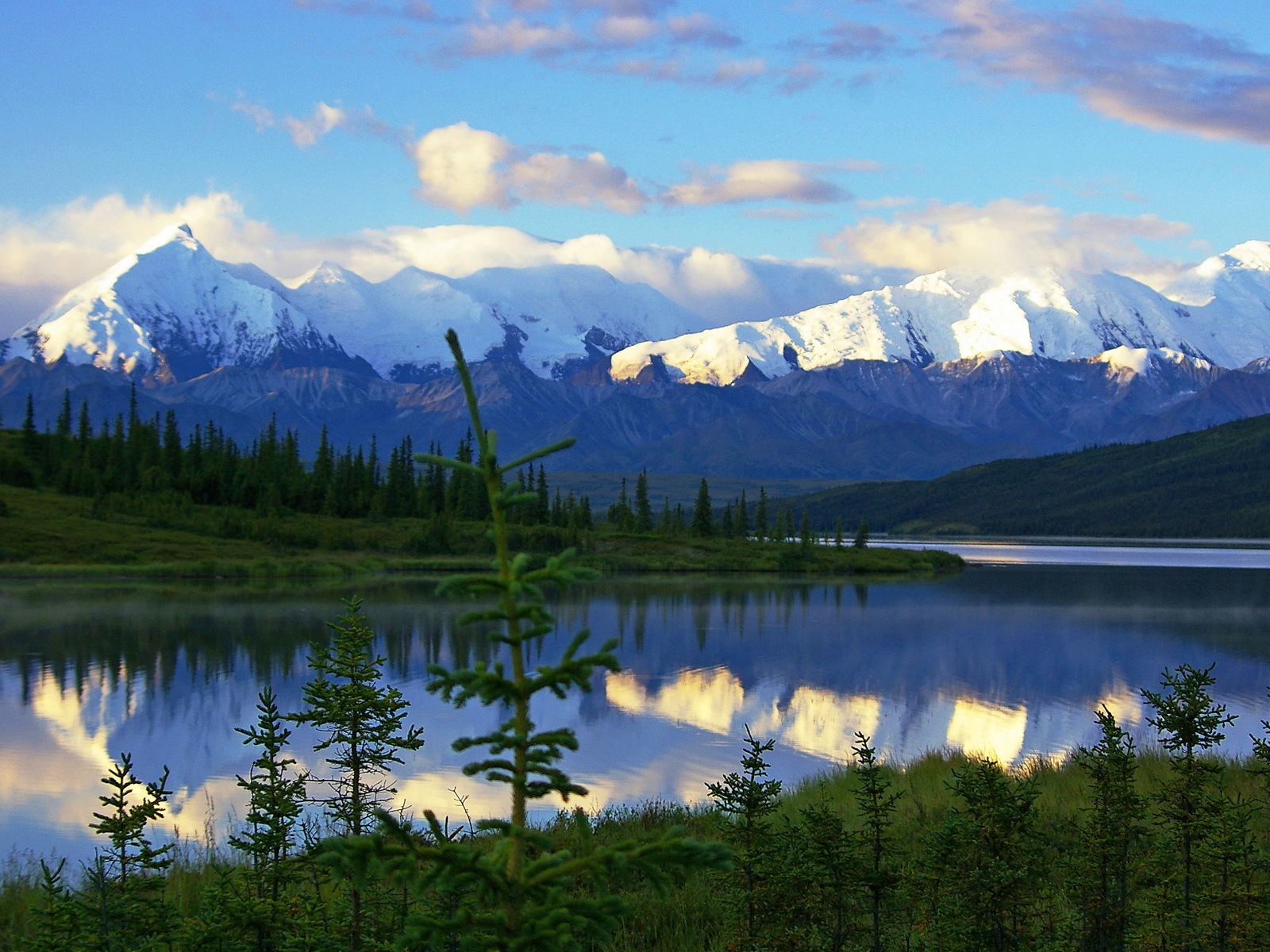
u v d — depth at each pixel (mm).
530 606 7191
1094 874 14047
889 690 65250
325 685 12766
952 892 13117
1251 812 13836
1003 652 84438
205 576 144125
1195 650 86500
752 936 13359
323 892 14453
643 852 7195
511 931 7164
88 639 82062
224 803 34469
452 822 29391
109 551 152375
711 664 76438
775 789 14328
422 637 85312
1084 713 57375
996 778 13516
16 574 135125
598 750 45531
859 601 131125
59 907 12258
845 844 14070
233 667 69125
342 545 174875
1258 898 12820
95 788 37656
